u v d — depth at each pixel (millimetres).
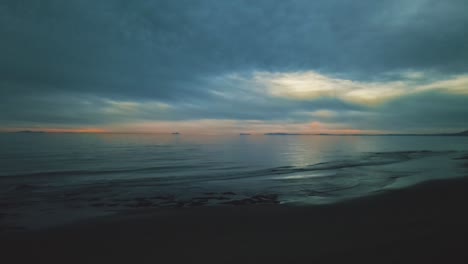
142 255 5168
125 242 5801
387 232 5969
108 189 12750
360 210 8070
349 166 21547
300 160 28625
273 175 17250
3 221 7555
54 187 13273
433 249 4934
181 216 7777
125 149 49531
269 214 7891
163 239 5945
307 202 9625
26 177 16625
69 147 53469
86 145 61875
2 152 38188
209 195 11367
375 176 16047
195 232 6367
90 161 27234
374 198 9633
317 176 16484
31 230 6652
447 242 5246
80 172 18969
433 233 5773
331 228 6457
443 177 14648
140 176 17047
